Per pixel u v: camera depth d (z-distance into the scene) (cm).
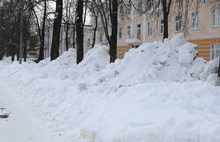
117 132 337
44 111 592
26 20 1992
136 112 360
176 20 2180
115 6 1238
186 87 400
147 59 782
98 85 715
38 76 1065
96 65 1051
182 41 817
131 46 2836
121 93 475
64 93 709
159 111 337
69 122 490
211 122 284
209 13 1883
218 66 667
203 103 339
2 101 688
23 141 376
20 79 1123
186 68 736
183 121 289
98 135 361
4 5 2000
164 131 288
